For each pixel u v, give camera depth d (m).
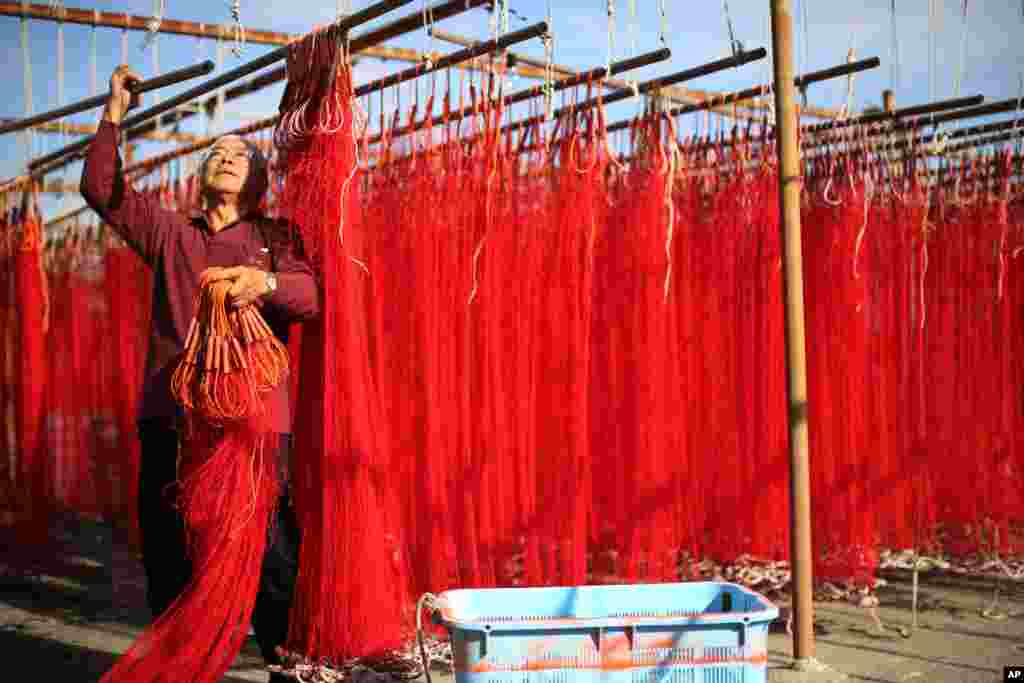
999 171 5.07
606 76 3.78
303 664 3.05
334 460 3.13
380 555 3.20
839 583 4.58
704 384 4.77
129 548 6.02
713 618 2.57
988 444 5.06
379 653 3.13
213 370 2.80
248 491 2.83
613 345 4.45
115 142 3.01
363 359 3.26
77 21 4.00
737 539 4.69
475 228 3.82
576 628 2.53
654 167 4.35
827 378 4.65
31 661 3.74
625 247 4.46
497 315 3.88
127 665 2.77
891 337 4.87
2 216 6.21
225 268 2.95
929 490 4.94
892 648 3.75
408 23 3.18
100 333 6.80
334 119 3.21
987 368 5.09
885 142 4.84
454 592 2.90
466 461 3.79
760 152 4.75
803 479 3.39
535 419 3.96
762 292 4.71
